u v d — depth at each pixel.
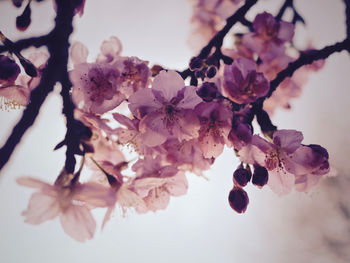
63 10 0.23
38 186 0.21
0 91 0.23
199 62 0.23
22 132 0.22
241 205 0.22
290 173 0.23
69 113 0.22
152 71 0.24
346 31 0.26
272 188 0.24
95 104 0.23
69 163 0.21
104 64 0.23
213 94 0.22
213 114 0.22
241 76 0.23
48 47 0.23
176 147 0.23
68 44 0.23
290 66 0.25
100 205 0.21
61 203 0.21
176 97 0.22
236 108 0.23
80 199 0.21
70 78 0.23
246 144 0.22
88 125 0.23
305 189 0.25
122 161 0.23
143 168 0.23
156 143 0.22
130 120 0.23
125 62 0.23
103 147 0.23
